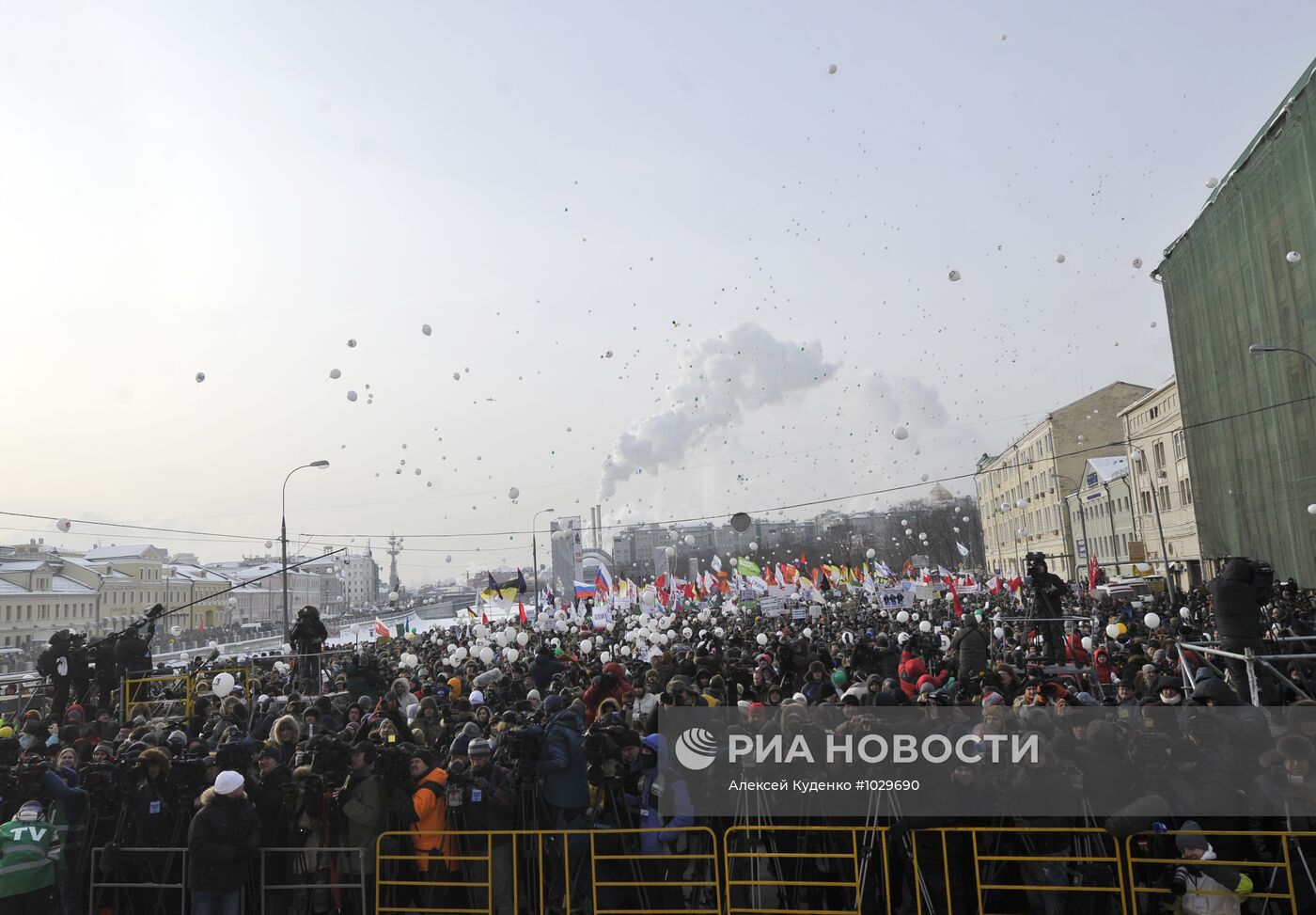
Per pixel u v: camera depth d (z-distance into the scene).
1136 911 7.55
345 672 17.28
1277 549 34.50
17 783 8.81
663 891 8.85
